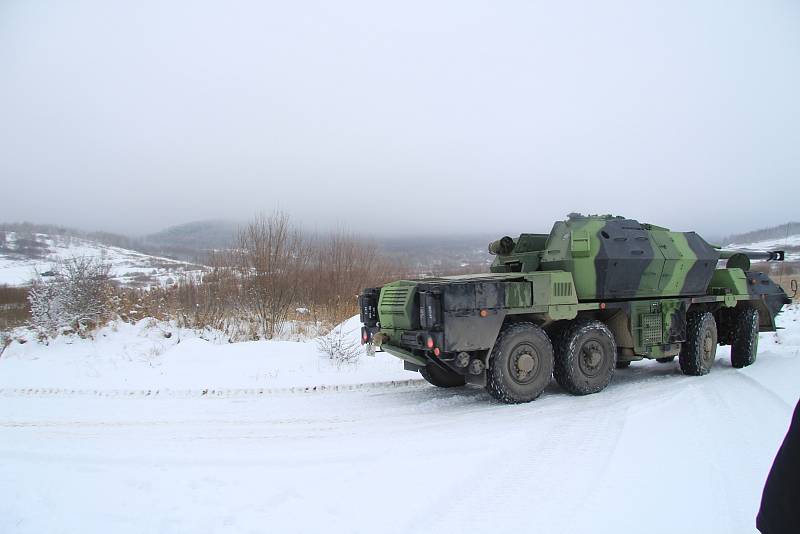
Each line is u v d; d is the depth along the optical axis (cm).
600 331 845
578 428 623
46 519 386
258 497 427
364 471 486
